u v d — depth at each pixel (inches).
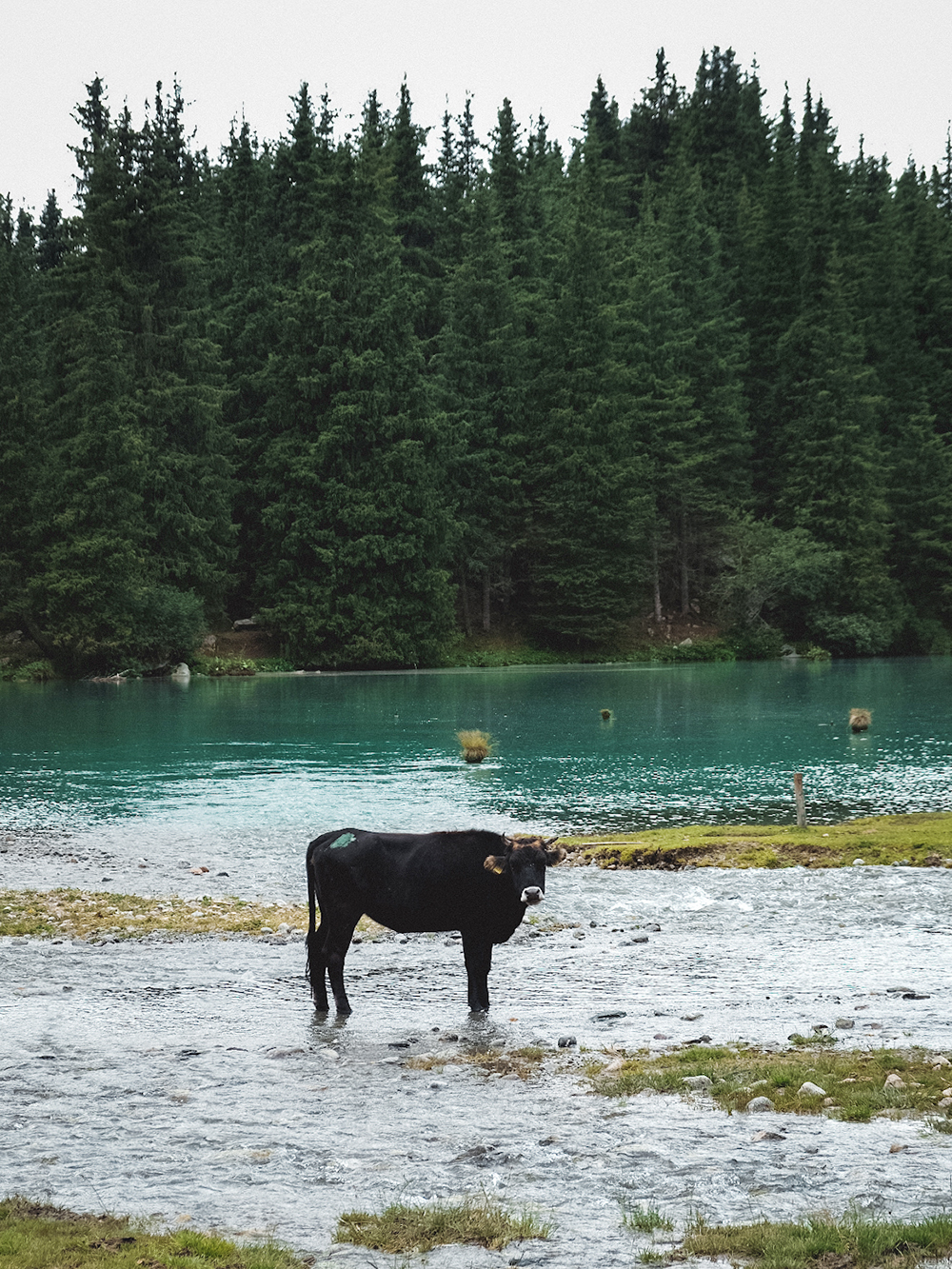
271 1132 298.8
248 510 3442.4
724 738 1505.9
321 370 3351.4
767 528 3720.5
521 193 4308.6
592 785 1123.3
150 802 1048.2
